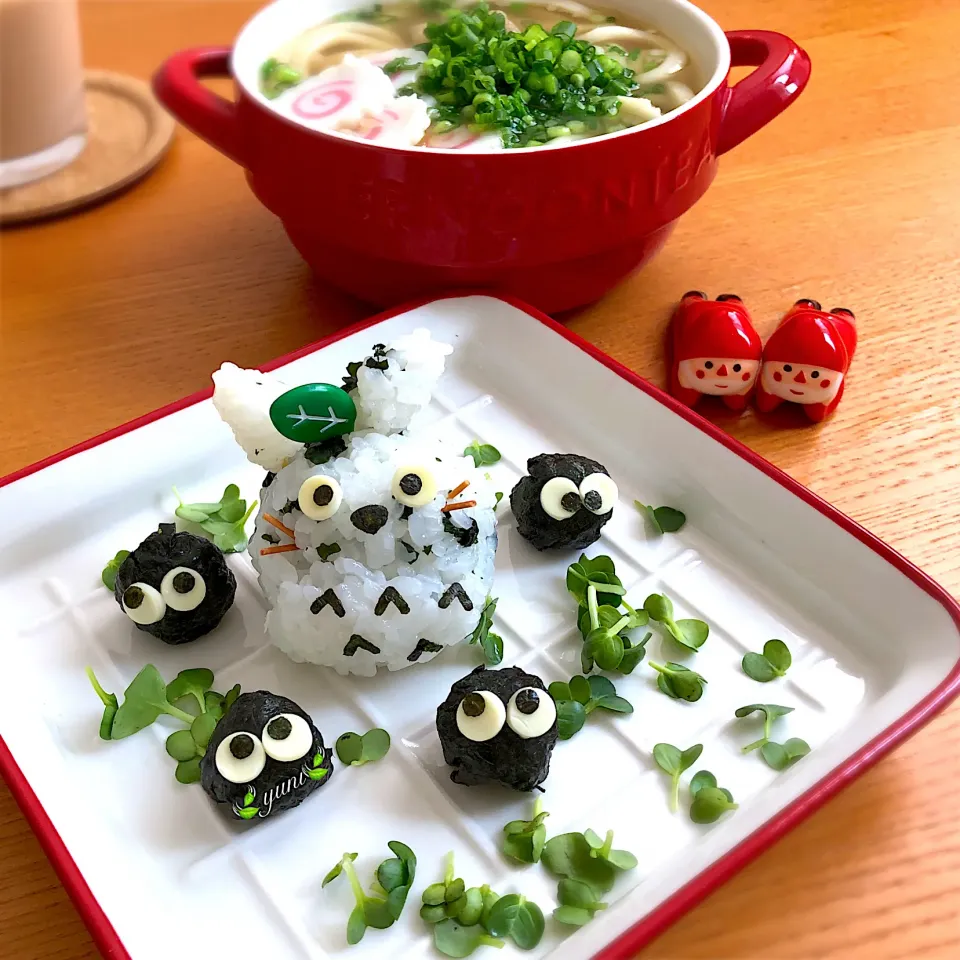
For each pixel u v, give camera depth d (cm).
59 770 21
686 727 22
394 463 23
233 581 24
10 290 34
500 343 30
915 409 30
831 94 44
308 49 33
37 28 36
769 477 25
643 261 32
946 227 37
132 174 39
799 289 34
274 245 37
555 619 25
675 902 18
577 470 25
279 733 20
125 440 27
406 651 23
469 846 20
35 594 25
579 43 32
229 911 19
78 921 20
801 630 24
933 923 19
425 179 27
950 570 26
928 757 22
